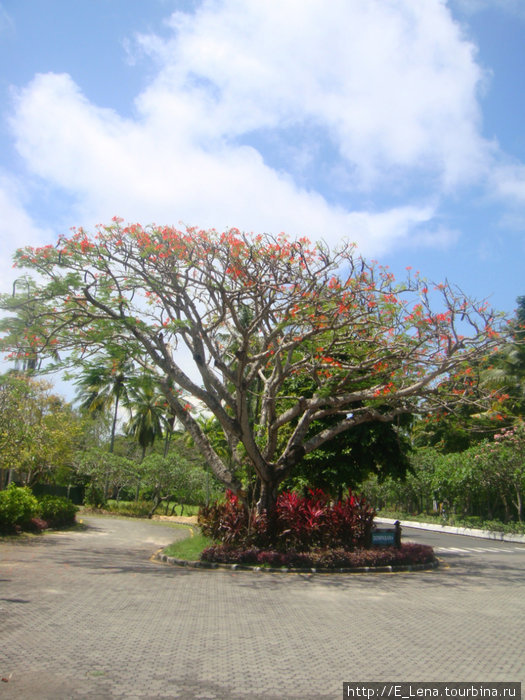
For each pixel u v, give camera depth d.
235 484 14.91
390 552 13.87
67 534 21.05
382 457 19.08
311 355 15.07
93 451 35.44
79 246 13.46
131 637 6.50
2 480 26.19
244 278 13.98
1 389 18.62
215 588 10.16
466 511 33.44
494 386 27.16
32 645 6.04
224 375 15.70
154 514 37.16
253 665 5.54
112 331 14.16
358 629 7.14
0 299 13.93
